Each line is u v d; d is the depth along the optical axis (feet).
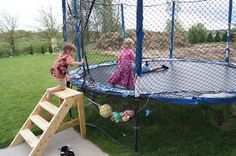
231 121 11.64
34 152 9.43
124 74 11.66
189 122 11.73
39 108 11.53
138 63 9.45
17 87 20.75
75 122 11.11
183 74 14.65
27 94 18.37
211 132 10.71
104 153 9.90
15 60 41.14
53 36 67.46
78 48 13.07
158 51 20.36
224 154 9.09
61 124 10.77
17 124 12.88
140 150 9.76
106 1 15.78
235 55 19.97
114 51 15.96
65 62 11.21
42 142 9.60
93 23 13.34
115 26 16.24
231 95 9.72
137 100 9.75
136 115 9.78
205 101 9.43
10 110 14.96
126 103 13.50
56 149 10.44
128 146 10.14
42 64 34.30
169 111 12.86
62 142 10.97
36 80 23.29
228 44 16.74
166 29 19.84
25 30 67.82
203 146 9.69
